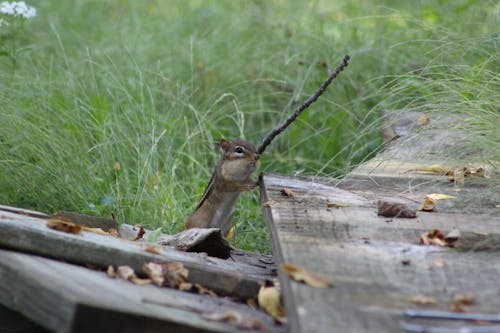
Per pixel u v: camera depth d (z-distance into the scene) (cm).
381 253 649
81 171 1155
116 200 1097
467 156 948
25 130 1152
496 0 1419
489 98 977
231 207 1094
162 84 1461
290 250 647
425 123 1047
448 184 902
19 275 595
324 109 1425
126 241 742
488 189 845
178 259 707
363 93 1412
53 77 1451
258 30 1681
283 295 594
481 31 1385
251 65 1555
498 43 1202
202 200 1085
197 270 686
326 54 1514
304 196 850
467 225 742
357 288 562
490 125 907
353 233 705
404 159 995
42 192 1114
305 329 488
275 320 617
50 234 669
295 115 1034
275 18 1742
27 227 669
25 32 1656
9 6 1273
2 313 671
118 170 1195
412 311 517
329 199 839
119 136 1237
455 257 646
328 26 1681
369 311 520
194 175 1259
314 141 1395
